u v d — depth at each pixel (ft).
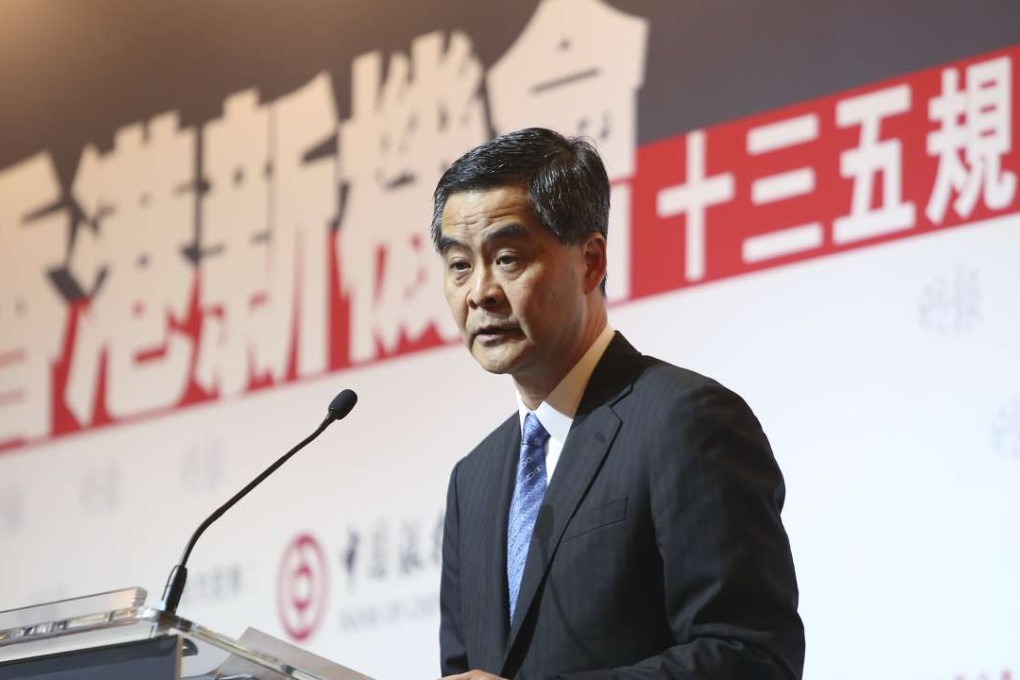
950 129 28.48
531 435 19.17
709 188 30.71
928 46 28.96
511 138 18.78
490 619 18.25
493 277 18.38
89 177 39.93
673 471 17.21
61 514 38.04
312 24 37.17
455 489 20.42
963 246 27.94
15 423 39.37
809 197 29.55
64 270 39.75
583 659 17.06
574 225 18.51
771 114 30.32
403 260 34.58
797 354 29.09
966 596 26.68
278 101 37.29
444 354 33.47
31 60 41.47
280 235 36.52
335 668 15.12
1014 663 26.12
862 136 29.27
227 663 15.21
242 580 34.81
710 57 31.22
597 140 32.27
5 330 40.22
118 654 14.46
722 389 17.88
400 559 32.91
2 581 38.40
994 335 27.35
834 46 29.86
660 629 17.22
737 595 16.56
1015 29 28.27
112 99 40.01
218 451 36.06
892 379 28.07
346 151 35.99
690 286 30.50
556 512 17.84
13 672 15.11
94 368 38.58
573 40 33.09
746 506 17.03
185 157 38.50
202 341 37.04
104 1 40.60
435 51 35.12
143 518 36.70
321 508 34.22
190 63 38.91
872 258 28.71
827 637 27.66
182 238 38.04
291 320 35.83
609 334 19.42
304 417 35.06
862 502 27.86
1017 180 27.73
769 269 29.68
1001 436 26.94
